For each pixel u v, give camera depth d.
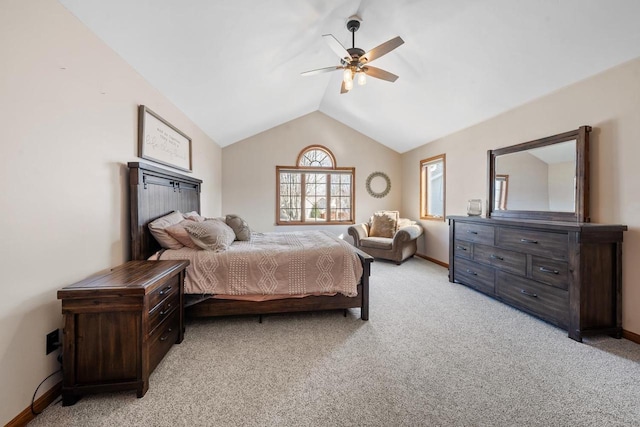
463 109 3.59
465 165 4.04
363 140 5.83
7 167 1.20
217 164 4.99
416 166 5.42
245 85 3.31
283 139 5.51
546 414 1.33
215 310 2.31
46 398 1.39
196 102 3.21
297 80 3.80
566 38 2.11
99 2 1.56
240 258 2.30
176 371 1.68
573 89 2.49
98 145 1.80
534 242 2.46
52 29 1.43
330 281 2.40
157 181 2.47
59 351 1.48
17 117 1.25
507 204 3.21
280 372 1.68
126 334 1.43
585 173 2.34
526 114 3.00
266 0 2.04
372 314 2.59
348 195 5.86
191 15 1.91
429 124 4.34
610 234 2.10
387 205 5.96
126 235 2.11
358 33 2.81
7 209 1.21
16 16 1.24
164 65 2.33
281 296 2.39
